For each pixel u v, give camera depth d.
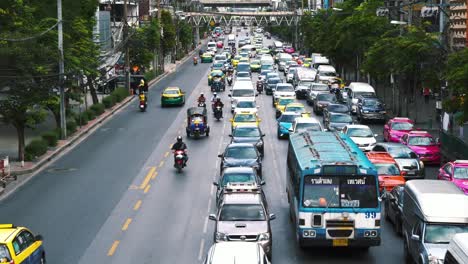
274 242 25.75
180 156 38.31
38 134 54.16
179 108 68.56
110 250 24.97
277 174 38.00
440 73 51.47
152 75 99.25
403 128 47.38
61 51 47.81
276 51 149.62
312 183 23.20
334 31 88.50
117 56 92.25
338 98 71.25
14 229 20.20
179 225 28.11
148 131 54.16
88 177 37.91
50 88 45.53
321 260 23.56
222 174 30.62
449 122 48.19
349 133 43.75
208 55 136.75
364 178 23.09
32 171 39.81
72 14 58.69
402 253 24.42
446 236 21.05
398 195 27.12
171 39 121.25
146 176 37.62
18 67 41.97
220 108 60.44
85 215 29.92
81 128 55.12
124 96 76.81
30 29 50.16
